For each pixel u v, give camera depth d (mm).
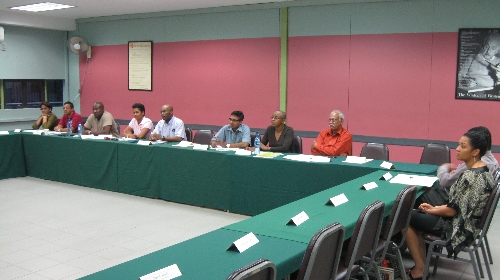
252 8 7031
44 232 4148
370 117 6227
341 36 6344
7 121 8508
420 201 3383
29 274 3219
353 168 4047
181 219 4570
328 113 6551
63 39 9398
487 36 5340
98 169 5746
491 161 3445
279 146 5094
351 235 2316
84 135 6184
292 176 4312
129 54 8523
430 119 5805
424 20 5730
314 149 4914
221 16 7387
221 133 5531
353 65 6289
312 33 6574
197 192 4918
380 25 6039
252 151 4840
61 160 6121
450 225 2982
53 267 3346
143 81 8414
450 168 3633
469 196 2889
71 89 9516
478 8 5379
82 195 5516
